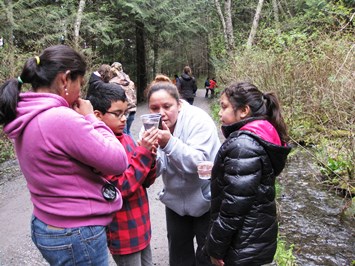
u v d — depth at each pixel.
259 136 2.10
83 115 1.84
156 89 2.52
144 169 2.19
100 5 16.62
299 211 4.71
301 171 6.00
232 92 2.29
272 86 7.46
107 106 2.22
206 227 2.70
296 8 16.17
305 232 4.18
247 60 10.12
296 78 7.07
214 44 21.91
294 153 6.20
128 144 2.37
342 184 4.92
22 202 5.48
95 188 1.76
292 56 7.59
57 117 1.63
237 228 2.10
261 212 2.13
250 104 2.24
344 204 4.81
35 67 1.68
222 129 2.37
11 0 10.88
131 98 5.65
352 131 4.43
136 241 2.36
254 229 2.11
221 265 2.26
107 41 15.35
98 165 1.69
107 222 1.83
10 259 3.85
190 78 13.73
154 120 2.23
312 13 11.52
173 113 2.51
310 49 7.43
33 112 1.63
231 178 2.08
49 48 1.74
